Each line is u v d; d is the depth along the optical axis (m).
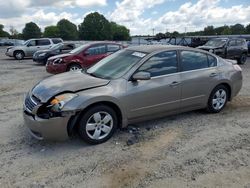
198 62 5.78
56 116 4.23
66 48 16.61
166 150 4.45
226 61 6.37
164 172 3.81
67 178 3.68
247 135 5.04
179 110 5.54
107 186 3.51
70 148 4.50
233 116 6.04
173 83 5.27
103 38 86.00
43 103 4.29
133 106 4.86
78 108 4.28
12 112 6.39
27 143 4.68
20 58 21.55
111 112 4.66
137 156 4.25
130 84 4.83
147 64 5.07
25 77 11.80
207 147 4.55
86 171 3.84
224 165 4.00
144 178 3.68
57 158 4.19
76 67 11.40
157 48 5.39
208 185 3.53
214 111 6.14
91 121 4.52
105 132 4.68
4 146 4.57
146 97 4.96
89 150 4.44
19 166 3.96
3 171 3.83
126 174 3.77
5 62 19.16
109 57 5.78
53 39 22.58
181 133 5.10
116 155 4.28
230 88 6.27
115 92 4.64
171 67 5.34
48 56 16.64
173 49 5.45
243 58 17.48
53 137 4.33
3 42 46.88
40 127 4.25
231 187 3.49
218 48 16.08
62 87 4.50
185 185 3.52
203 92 5.78
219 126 5.46
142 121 5.24
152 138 4.89
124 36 86.81
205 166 3.97
